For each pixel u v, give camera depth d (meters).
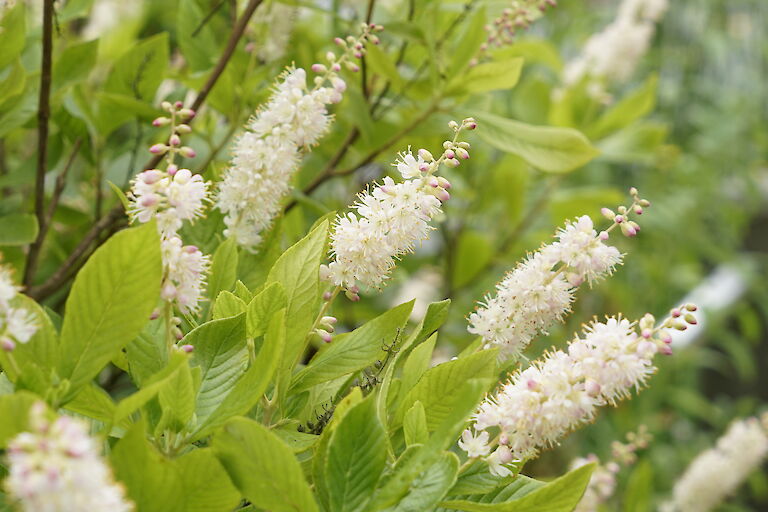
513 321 0.79
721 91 2.31
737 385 2.46
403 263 1.31
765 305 2.26
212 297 0.83
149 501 0.72
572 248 0.78
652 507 1.67
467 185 1.38
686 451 1.99
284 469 0.71
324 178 1.02
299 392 0.79
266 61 1.00
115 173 1.02
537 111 1.42
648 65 2.13
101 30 1.23
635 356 0.74
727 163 2.27
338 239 0.78
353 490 0.73
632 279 2.08
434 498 0.74
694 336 2.08
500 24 1.00
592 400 0.74
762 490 2.00
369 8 0.99
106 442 0.77
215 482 0.73
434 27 1.02
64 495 0.66
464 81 1.00
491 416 0.76
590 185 1.86
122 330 0.73
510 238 1.41
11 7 0.88
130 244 0.72
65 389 0.73
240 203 0.82
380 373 0.81
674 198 2.04
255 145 0.81
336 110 1.07
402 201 0.77
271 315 0.77
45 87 0.89
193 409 0.75
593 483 0.98
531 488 0.79
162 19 1.38
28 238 0.90
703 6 2.22
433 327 0.80
